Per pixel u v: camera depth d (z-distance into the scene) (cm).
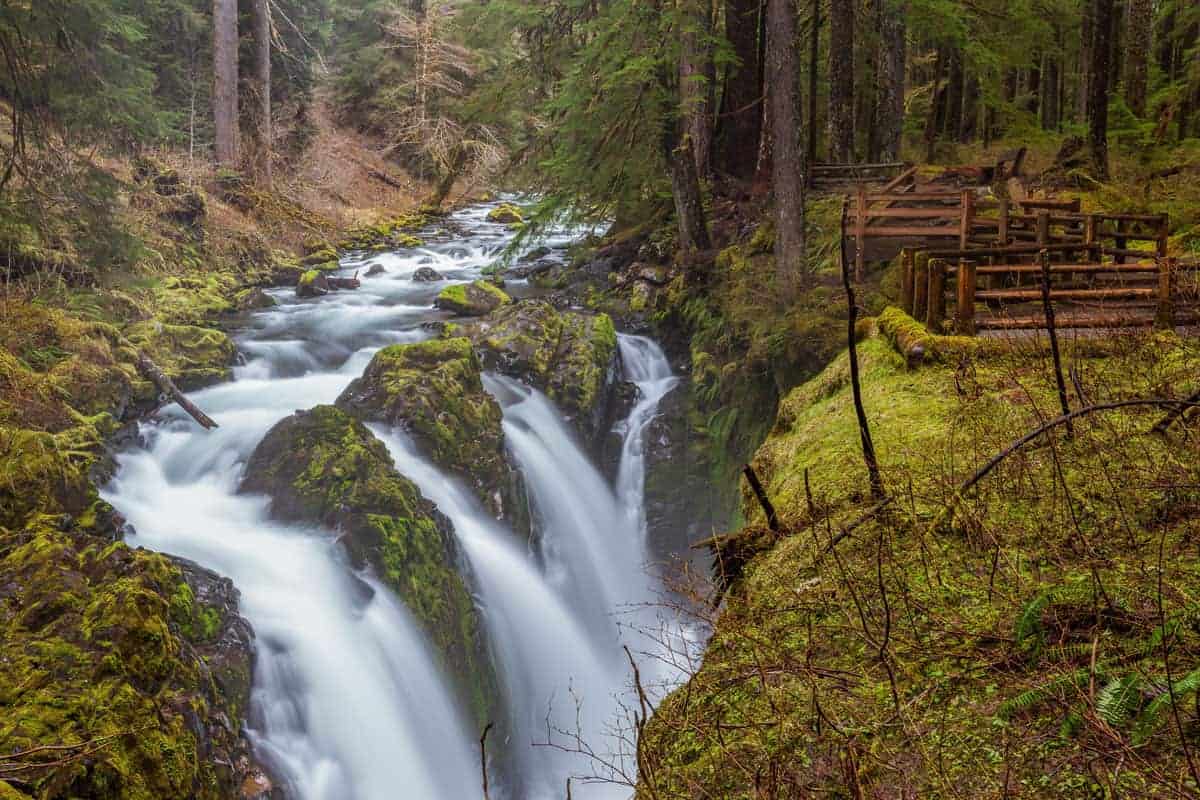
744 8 2008
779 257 1330
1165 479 430
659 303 1748
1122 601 332
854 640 355
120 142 1399
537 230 2102
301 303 1902
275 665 751
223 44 2497
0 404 980
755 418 1377
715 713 338
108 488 984
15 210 1266
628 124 1859
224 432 1143
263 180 2669
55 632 572
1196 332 701
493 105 2114
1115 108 2081
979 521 406
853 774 263
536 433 1372
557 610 1159
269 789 655
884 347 786
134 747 523
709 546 509
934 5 1950
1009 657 320
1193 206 1333
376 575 880
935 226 1334
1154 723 263
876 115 2217
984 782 268
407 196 3522
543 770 971
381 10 3728
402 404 1145
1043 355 682
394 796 764
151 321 1438
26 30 1181
